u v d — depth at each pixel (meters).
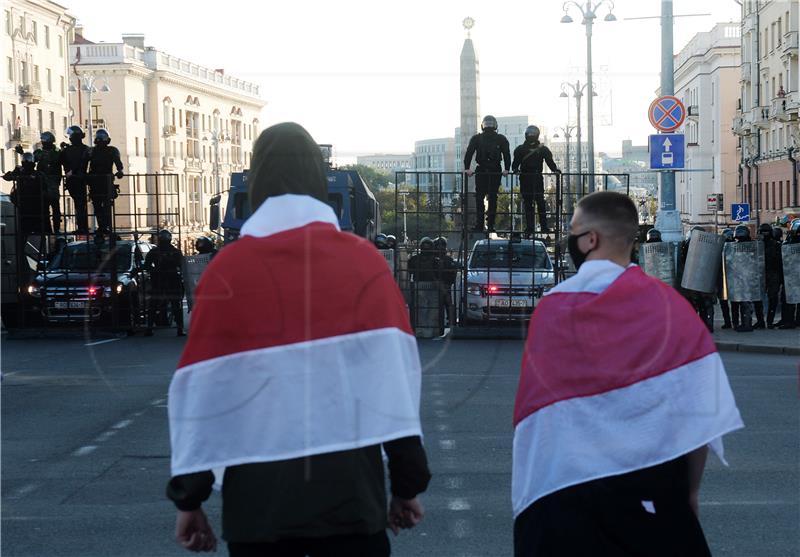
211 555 5.56
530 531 3.08
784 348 16.36
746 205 28.55
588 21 37.69
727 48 61.31
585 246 3.19
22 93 61.81
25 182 19.44
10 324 19.25
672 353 3.00
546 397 3.06
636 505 3.00
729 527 6.05
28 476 7.56
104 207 18.73
